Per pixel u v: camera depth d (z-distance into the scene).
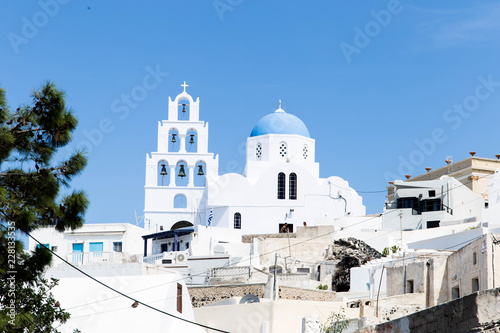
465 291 36.03
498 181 66.94
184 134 93.31
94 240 72.69
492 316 21.27
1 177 26.67
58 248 71.38
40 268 27.27
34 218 26.17
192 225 87.69
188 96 95.12
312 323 33.44
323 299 47.31
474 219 69.19
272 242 67.06
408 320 23.27
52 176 26.97
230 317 40.66
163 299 39.47
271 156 89.94
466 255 36.28
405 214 73.25
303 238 68.88
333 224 75.44
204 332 40.25
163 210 88.25
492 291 21.39
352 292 48.50
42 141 27.27
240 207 84.81
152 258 68.31
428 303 39.19
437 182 74.06
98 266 51.62
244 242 75.25
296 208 84.75
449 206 72.88
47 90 27.25
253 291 47.97
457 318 21.88
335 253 65.31
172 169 90.88
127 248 72.94
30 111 27.11
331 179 85.62
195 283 61.28
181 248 73.31
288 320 39.44
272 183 85.38
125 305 39.00
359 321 32.56
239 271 58.16
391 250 60.38
